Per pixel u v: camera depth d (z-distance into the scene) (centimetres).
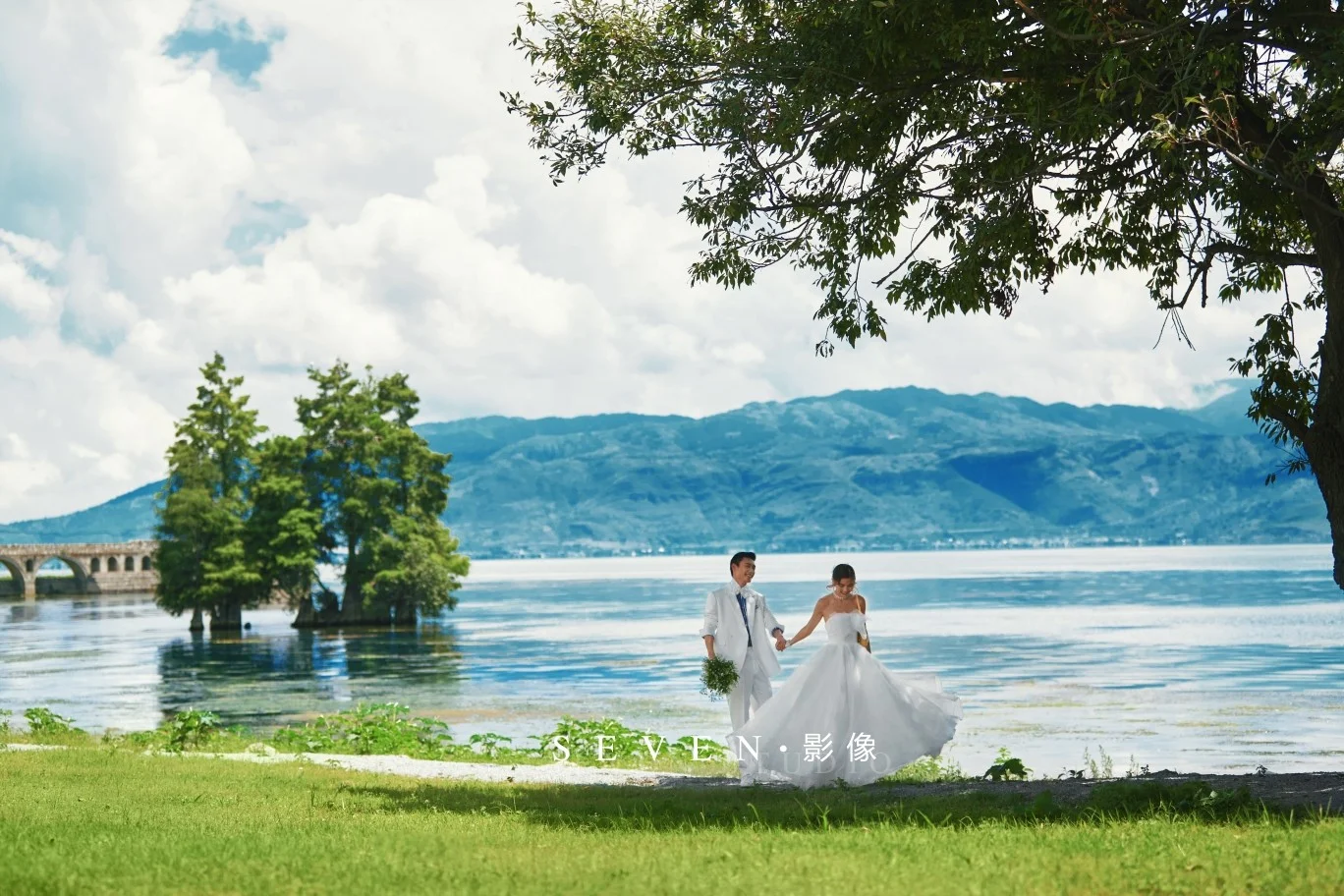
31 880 747
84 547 16962
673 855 835
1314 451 1334
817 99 1368
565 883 734
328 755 2108
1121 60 1149
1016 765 1540
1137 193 1589
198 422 8550
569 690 4338
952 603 9638
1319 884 697
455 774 1762
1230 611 7875
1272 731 3002
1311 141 1329
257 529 8356
